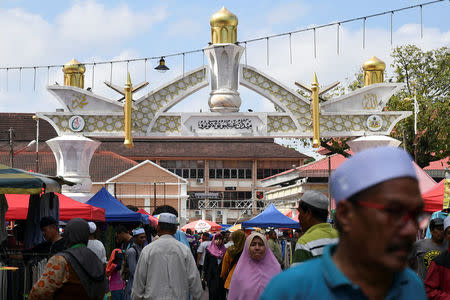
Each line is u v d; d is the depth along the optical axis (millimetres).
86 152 21422
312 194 6203
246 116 21172
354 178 2004
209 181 85188
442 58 35188
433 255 8289
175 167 84938
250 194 85375
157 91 21359
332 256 2201
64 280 6090
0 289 9930
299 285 2168
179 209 59531
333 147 32688
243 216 79062
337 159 42875
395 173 1952
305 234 5973
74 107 21438
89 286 6172
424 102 33781
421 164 35031
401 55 35406
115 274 12047
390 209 1946
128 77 21062
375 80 21953
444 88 35438
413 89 35031
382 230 1955
